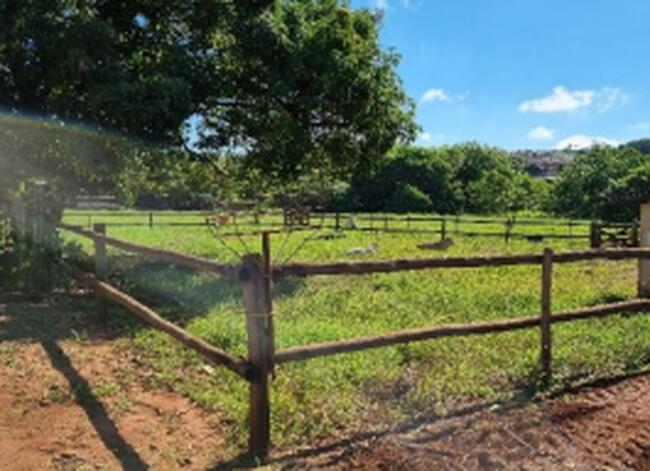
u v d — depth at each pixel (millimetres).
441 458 4082
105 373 5926
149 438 4434
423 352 6453
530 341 6910
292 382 5418
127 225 26500
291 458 4078
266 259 4129
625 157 64562
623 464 4008
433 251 19672
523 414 4836
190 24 13672
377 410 4898
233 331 7152
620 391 5426
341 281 12180
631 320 8133
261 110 14391
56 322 8109
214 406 4984
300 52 13141
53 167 12469
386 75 14562
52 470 3926
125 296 6645
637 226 17953
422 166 69750
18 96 12328
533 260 5602
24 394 5289
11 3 10734
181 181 19500
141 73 12344
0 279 10859
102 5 13102
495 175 71250
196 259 4992
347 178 16891
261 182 17281
